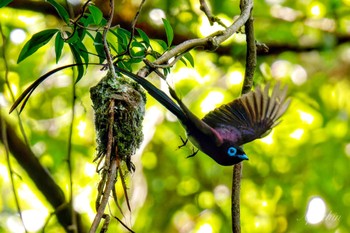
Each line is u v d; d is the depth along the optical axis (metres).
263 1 14.52
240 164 7.18
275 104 6.29
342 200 15.52
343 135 15.79
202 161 15.11
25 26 13.27
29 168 12.39
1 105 12.98
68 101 13.73
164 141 14.98
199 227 15.12
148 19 13.05
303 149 15.66
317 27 14.64
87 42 13.13
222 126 6.23
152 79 12.65
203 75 14.61
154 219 14.88
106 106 6.61
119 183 13.34
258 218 15.50
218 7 13.59
